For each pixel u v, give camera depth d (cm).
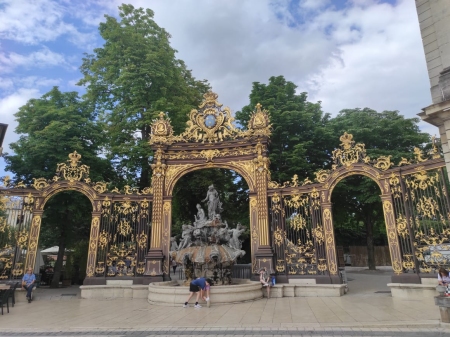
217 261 1418
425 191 1353
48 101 2236
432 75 946
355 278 2214
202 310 1151
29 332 874
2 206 1585
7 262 1547
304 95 2644
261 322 929
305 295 1473
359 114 2522
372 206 2542
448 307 829
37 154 1891
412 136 2291
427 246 1294
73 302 1428
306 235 1611
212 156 1788
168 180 1786
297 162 2202
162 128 1848
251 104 2522
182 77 2752
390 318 933
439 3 953
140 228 1711
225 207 2533
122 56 2462
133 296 1543
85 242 2339
